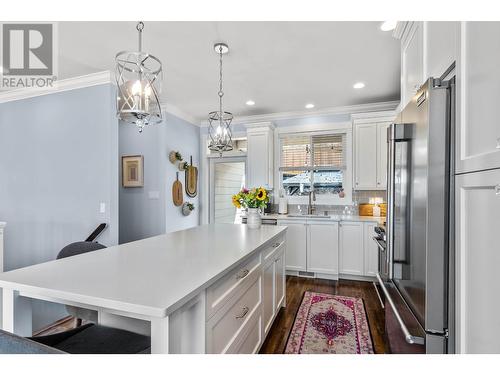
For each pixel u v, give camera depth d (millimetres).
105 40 2266
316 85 3344
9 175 3297
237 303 1523
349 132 4246
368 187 3877
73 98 2998
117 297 951
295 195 4625
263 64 2756
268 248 2139
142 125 1683
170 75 3031
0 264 2389
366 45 2381
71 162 3002
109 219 2838
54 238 3070
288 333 2295
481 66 863
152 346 938
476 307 894
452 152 1062
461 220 989
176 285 1070
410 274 1271
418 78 1615
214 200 5148
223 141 2510
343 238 3777
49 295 1030
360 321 2527
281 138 4668
